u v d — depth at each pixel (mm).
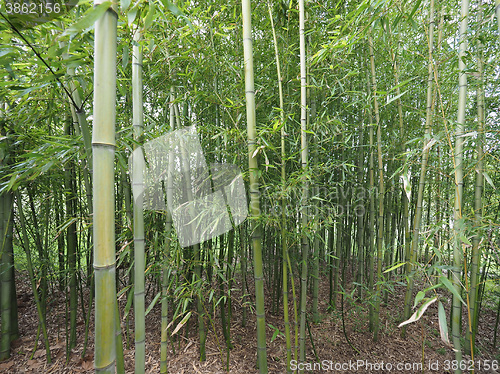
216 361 1995
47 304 2773
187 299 1566
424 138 1332
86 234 2389
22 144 1861
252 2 1750
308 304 2857
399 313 2756
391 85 2445
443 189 2125
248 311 2701
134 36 1141
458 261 1417
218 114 2039
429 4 1867
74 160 1744
